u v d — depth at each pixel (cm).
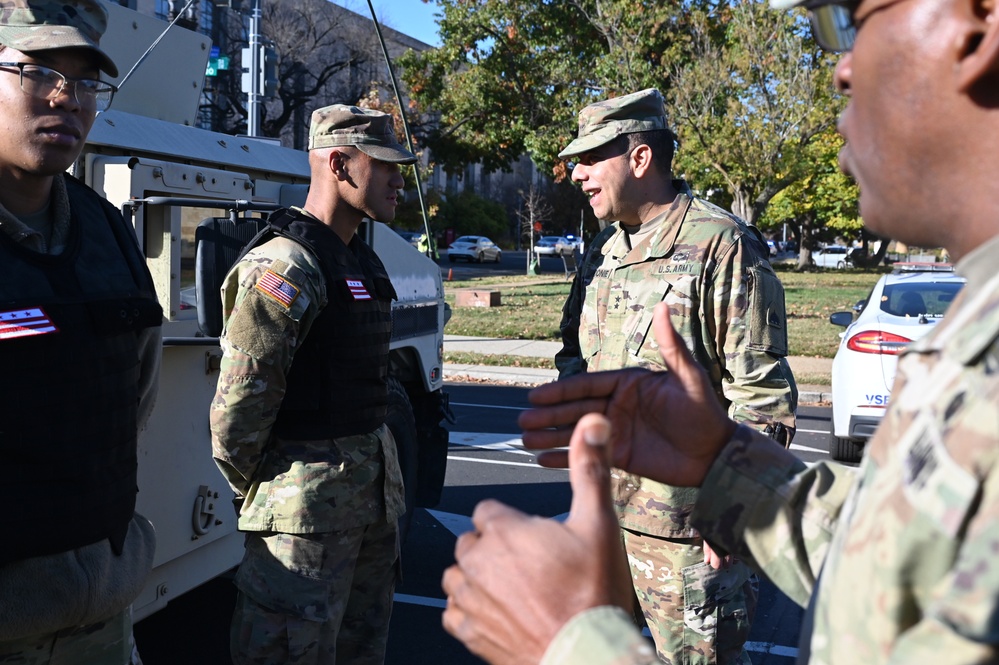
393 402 419
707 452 117
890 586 71
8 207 194
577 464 87
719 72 1927
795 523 111
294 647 244
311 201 273
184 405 314
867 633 73
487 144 2578
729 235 261
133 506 211
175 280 304
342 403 253
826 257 4275
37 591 183
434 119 2959
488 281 2823
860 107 83
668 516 250
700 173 2188
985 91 74
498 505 88
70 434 187
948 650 63
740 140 1952
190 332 314
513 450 729
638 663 74
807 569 110
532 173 5906
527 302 1989
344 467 252
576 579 81
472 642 83
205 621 398
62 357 186
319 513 247
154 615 403
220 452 242
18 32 190
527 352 1258
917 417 74
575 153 277
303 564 246
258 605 249
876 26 80
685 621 253
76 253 201
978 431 67
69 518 187
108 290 204
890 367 634
